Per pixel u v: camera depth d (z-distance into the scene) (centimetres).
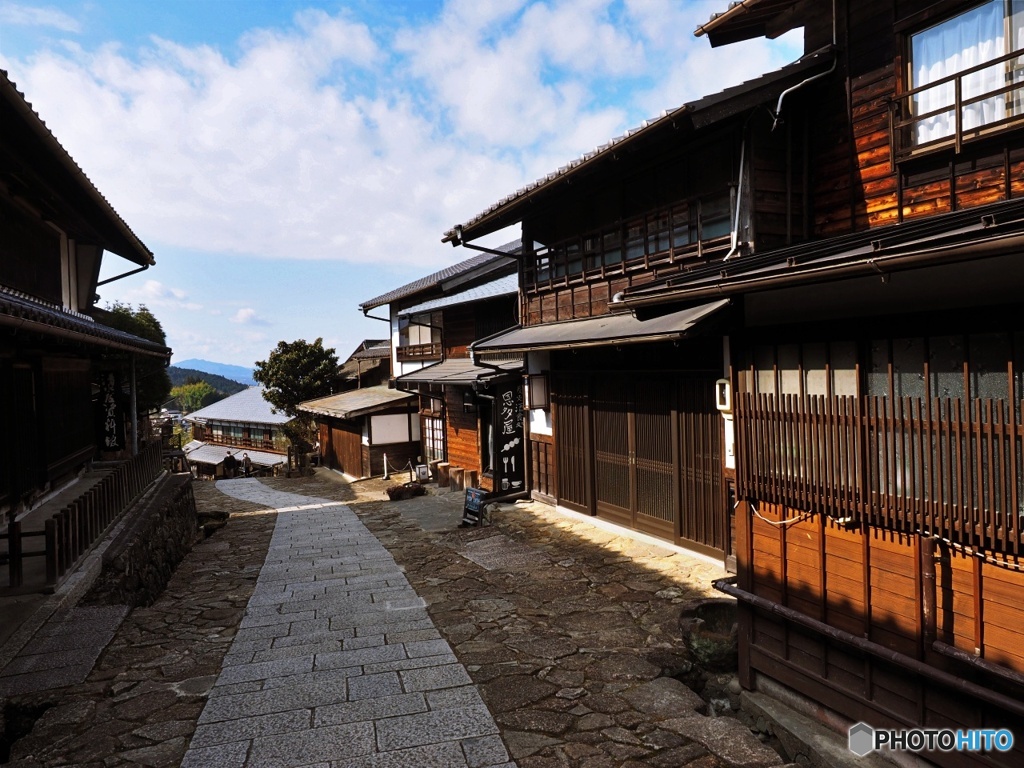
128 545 849
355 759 407
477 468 1856
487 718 462
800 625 501
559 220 1210
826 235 791
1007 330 369
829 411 463
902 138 694
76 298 1377
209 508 1936
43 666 550
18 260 978
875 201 729
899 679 427
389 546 1175
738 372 559
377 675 543
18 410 921
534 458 1409
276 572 1006
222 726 452
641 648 609
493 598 784
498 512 1347
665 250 937
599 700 493
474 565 958
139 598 800
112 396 1433
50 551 686
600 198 1086
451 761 405
